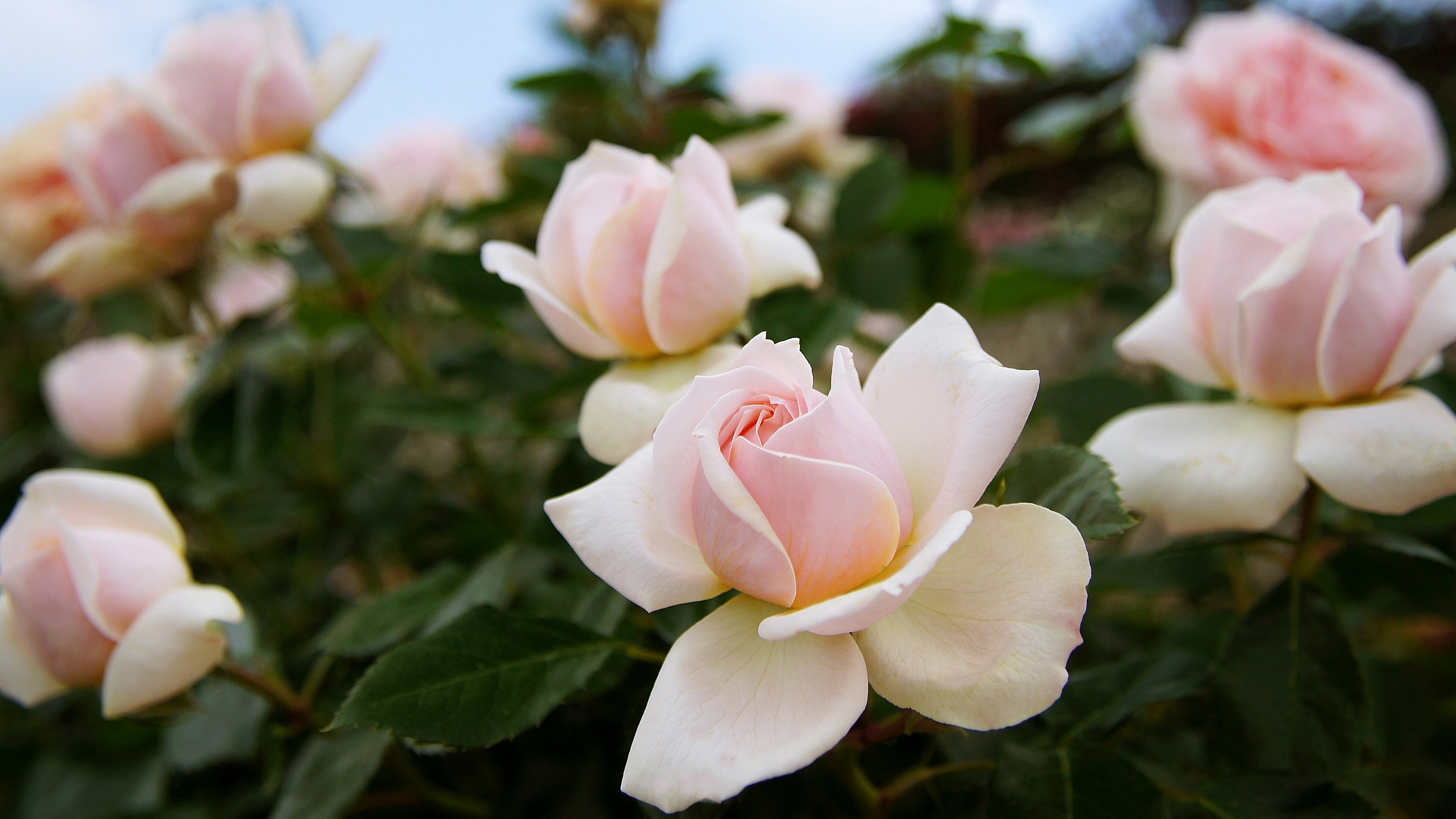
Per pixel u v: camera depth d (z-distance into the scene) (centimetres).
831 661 20
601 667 24
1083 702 26
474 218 41
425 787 32
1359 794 23
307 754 27
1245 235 25
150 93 35
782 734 19
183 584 28
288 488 43
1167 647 34
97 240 36
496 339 51
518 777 31
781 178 61
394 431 47
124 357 47
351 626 28
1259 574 52
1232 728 25
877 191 43
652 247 24
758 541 20
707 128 41
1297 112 40
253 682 28
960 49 48
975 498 20
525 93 46
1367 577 34
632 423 24
